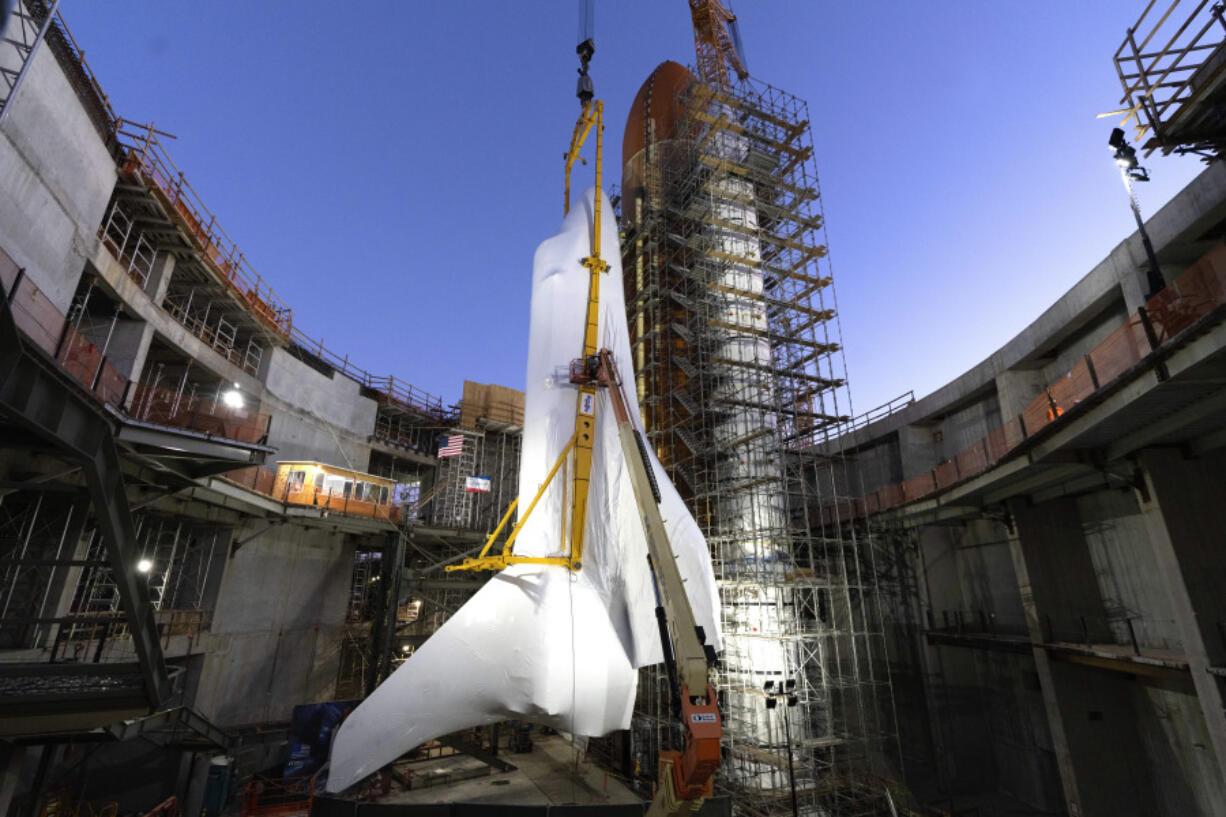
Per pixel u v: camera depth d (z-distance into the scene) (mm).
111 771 20969
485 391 44469
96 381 15461
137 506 20781
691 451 27047
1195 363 12117
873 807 20625
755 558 23359
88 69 18266
